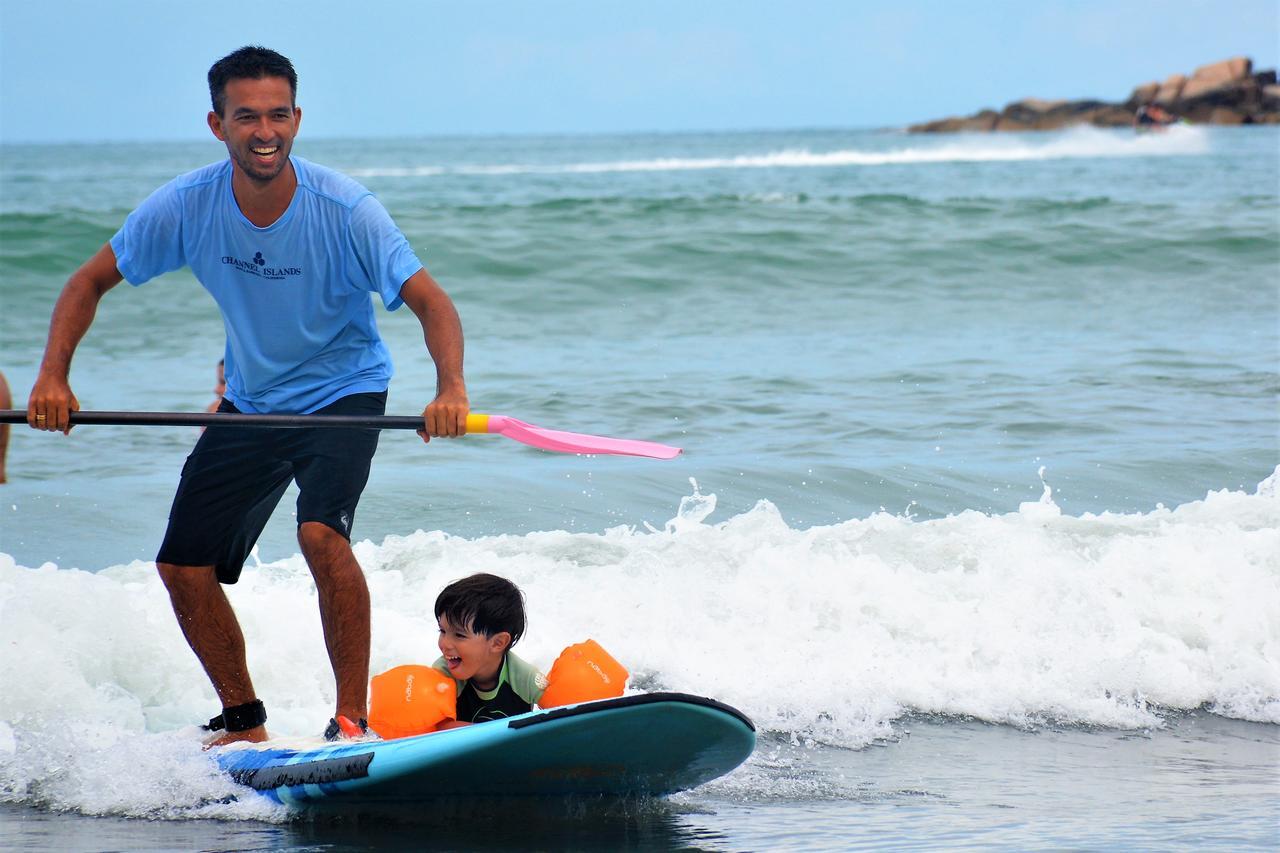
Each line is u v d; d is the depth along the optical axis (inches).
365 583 590.2
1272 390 1488.7
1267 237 2586.1
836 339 1921.8
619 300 2230.6
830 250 2524.6
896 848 486.0
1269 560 821.2
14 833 500.4
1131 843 491.8
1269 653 738.8
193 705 661.3
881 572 786.8
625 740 491.8
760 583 777.6
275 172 566.9
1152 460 1168.8
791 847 488.1
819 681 690.2
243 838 497.7
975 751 617.9
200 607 593.6
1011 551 836.6
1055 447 1225.4
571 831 504.7
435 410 570.6
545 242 2472.9
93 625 672.4
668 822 515.2
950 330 2006.6
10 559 738.2
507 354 1779.0
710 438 1259.8
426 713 538.6
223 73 563.8
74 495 1031.0
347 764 514.0
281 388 608.4
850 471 1117.7
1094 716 673.6
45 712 624.4
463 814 524.7
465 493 1039.0
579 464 1147.9
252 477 593.9
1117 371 1608.0
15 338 1895.9
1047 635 744.3
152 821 516.7
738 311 2164.1
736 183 5994.1
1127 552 818.2
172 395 1498.5
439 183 6205.7
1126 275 2445.9
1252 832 506.9
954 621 749.3
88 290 595.8
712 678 690.2
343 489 586.6
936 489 1077.8
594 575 806.5
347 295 598.5
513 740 489.4
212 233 584.4
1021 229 2709.2
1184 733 654.5
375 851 483.2
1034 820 521.7
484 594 540.4
